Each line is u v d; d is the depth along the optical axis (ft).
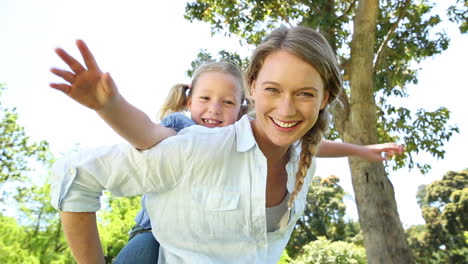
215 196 5.11
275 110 5.06
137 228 6.28
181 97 9.73
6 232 45.62
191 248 5.22
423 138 33.94
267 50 5.15
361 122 29.81
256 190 5.26
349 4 34.22
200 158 4.95
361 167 29.76
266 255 5.66
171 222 5.16
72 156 5.04
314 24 29.07
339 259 77.25
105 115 3.95
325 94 5.50
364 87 30.14
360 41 29.81
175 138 4.91
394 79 35.63
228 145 5.28
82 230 5.09
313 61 4.93
